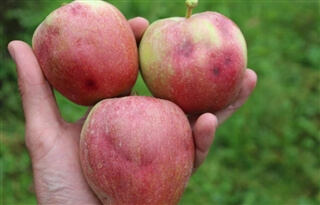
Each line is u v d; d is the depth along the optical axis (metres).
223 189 0.50
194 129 0.29
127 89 0.29
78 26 0.27
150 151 0.25
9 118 0.54
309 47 0.66
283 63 0.63
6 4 0.58
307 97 0.59
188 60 0.27
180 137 0.26
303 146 0.55
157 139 0.25
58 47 0.27
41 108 0.30
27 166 0.50
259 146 0.55
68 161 0.30
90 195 0.29
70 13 0.27
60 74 0.28
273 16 0.68
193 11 0.66
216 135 0.55
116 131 0.25
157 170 0.25
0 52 0.56
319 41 0.66
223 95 0.28
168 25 0.28
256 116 0.56
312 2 0.72
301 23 0.69
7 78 0.55
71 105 0.54
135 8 0.64
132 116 0.26
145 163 0.25
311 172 0.52
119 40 0.28
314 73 0.62
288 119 0.57
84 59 0.27
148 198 0.26
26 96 0.30
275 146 0.54
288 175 0.52
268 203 0.49
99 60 0.27
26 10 0.59
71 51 0.27
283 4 0.71
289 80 0.61
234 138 0.54
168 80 0.28
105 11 0.28
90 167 0.26
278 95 0.58
